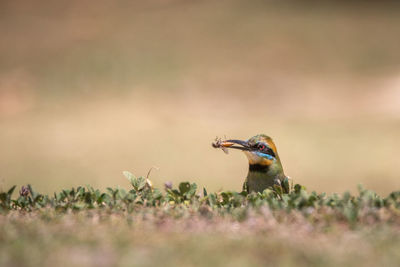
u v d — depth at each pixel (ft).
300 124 197.47
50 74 260.42
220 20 324.80
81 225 34.83
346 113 210.38
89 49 288.92
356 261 27.76
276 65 271.49
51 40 307.37
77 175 140.36
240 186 129.29
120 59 274.98
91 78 255.50
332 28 312.29
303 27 313.12
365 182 129.70
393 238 31.63
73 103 228.22
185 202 42.37
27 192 45.29
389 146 162.20
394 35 300.40
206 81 251.19
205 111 219.20
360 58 275.18
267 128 193.26
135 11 342.85
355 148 161.58
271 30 309.63
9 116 215.10
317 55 281.13
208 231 33.30
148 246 29.89
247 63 272.72
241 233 32.73
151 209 39.83
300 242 30.83
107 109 218.79
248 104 229.25
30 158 159.53
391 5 350.23
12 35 315.78
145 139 179.83
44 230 33.06
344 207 37.73
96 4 354.54
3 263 26.96
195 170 145.79
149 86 245.86
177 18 330.13
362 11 339.57
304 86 246.88
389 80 244.22
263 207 37.63
